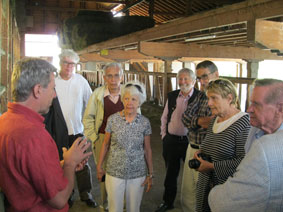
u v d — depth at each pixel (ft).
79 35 41.91
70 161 5.28
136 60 41.57
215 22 12.79
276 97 4.54
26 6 59.52
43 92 4.82
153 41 21.48
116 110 9.41
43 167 4.45
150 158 8.31
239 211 4.26
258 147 4.07
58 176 4.68
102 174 8.38
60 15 63.00
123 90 7.98
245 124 6.51
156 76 29.91
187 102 9.62
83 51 39.14
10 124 4.53
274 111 4.59
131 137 7.78
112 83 9.27
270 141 4.06
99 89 9.58
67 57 9.87
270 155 3.96
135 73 34.17
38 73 4.69
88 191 10.77
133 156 7.80
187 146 9.86
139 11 54.08
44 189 4.50
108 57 31.76
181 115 9.70
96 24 40.98
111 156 7.98
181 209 10.43
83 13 48.75
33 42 72.38
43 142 4.55
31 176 4.42
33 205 4.61
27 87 4.64
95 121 9.63
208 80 8.64
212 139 6.90
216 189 4.78
